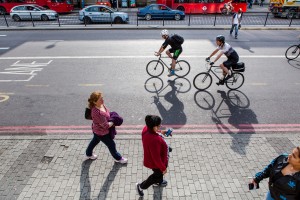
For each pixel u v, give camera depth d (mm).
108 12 20188
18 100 7980
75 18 23531
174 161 5262
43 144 5859
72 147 5746
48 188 4617
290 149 5617
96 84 9062
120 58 11734
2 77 9703
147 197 4410
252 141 5914
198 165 5152
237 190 4551
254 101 7828
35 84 9094
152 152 3598
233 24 15484
